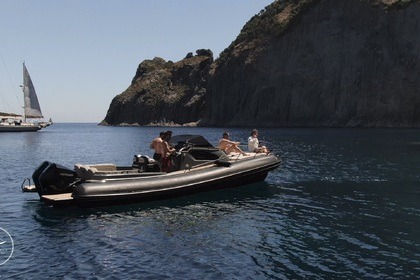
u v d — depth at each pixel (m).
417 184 18.03
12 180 19.98
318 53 108.12
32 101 102.44
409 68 96.12
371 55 100.62
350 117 102.06
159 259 8.88
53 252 9.31
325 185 17.83
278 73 114.19
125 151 40.69
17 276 7.97
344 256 9.07
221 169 16.00
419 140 48.31
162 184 14.20
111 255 9.12
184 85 176.12
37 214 12.70
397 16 98.38
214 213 12.84
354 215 12.57
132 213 12.80
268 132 75.00
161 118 171.75
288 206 13.83
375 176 20.33
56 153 38.53
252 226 11.39
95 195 12.88
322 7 109.50
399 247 9.63
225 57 134.25
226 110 129.00
